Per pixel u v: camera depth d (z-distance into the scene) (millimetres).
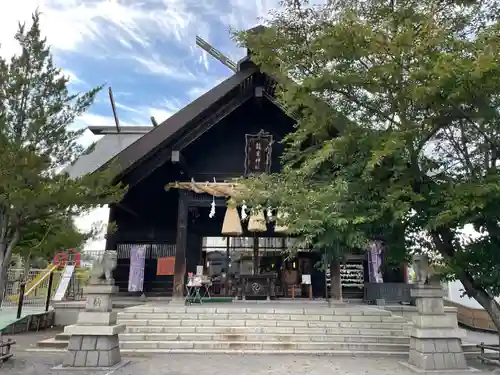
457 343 7922
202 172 16891
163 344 9875
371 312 11727
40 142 7910
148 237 17312
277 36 6535
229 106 15859
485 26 6004
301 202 6773
